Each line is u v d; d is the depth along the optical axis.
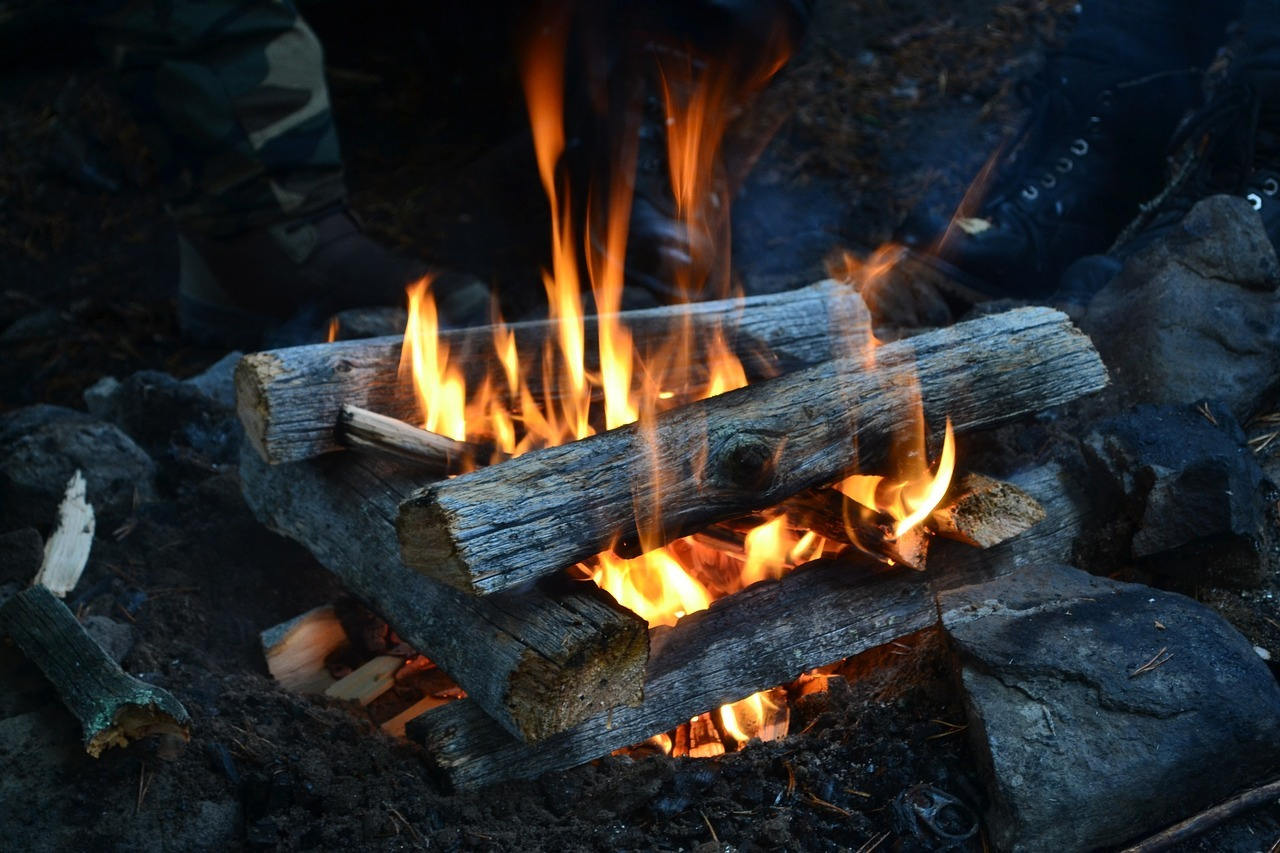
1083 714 1.34
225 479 1.62
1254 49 1.66
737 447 1.34
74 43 2.48
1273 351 1.56
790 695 1.47
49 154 2.31
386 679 1.51
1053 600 1.40
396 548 1.41
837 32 2.41
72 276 2.08
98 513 1.61
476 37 2.41
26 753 1.36
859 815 1.34
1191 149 1.71
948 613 1.40
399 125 2.30
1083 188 1.75
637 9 1.77
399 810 1.35
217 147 1.74
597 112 1.81
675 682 1.38
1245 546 1.44
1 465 1.62
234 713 1.42
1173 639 1.37
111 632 1.47
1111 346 1.62
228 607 1.56
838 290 1.59
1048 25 2.34
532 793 1.37
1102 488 1.50
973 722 1.35
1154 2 1.72
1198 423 1.49
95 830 1.34
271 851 1.33
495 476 1.30
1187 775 1.33
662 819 1.35
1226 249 1.60
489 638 1.33
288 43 1.75
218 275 1.84
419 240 2.04
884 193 2.04
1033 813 1.31
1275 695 1.35
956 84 2.22
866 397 1.39
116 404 1.73
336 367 1.45
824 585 1.42
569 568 1.37
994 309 1.69
